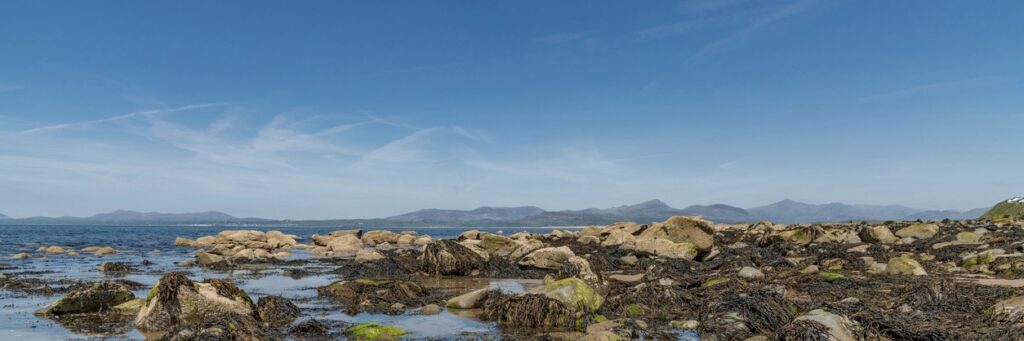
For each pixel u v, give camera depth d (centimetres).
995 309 1138
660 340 1097
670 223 3122
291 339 1115
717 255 2995
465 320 1323
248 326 1084
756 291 1393
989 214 5634
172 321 1217
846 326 998
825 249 2919
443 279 2373
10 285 1908
